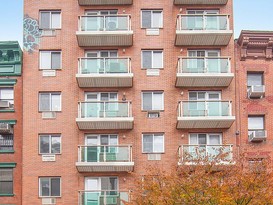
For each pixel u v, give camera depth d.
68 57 34.97
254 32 34.44
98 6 35.59
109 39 34.38
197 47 35.28
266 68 34.97
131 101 34.53
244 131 34.31
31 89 34.56
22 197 33.38
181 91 34.75
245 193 24.53
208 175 26.44
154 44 35.22
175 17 35.53
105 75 33.31
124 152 32.94
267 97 34.75
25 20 35.34
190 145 32.59
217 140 34.50
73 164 33.81
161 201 25.88
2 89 34.75
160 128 34.34
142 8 35.59
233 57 35.06
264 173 25.73
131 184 33.47
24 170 33.62
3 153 33.84
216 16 34.44
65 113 34.41
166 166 33.78
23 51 35.00
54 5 35.59
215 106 33.47
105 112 33.41
